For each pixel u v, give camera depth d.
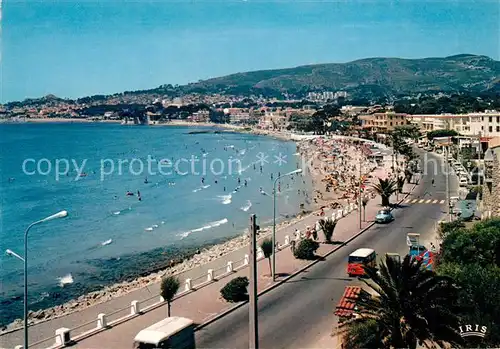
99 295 51.56
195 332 33.09
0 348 35.47
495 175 50.09
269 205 107.50
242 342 31.30
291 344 30.80
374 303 25.80
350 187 117.38
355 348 25.08
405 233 61.72
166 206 109.50
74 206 109.88
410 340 24.56
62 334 31.52
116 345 31.25
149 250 72.94
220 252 66.50
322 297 39.47
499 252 37.94
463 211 62.25
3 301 51.75
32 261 67.69
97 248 74.31
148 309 37.75
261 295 40.69
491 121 150.25
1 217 97.75
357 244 57.19
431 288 25.30
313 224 76.94
